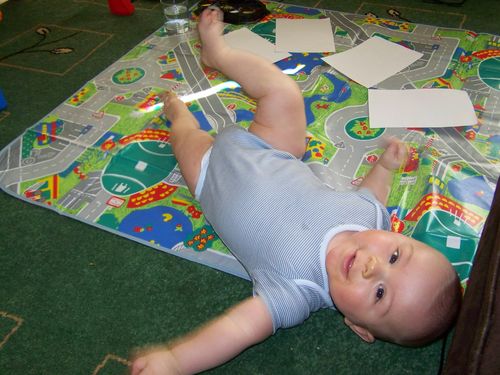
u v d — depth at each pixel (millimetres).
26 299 926
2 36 1696
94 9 1829
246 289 933
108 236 1030
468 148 1146
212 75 1437
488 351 438
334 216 854
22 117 1350
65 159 1190
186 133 1087
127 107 1340
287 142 1043
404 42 1516
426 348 841
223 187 927
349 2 1771
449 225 979
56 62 1562
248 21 1650
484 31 1567
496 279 488
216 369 830
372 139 1192
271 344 860
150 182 1127
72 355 841
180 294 929
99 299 923
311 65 1446
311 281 818
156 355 751
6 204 1104
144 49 1570
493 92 1301
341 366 826
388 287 745
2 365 828
